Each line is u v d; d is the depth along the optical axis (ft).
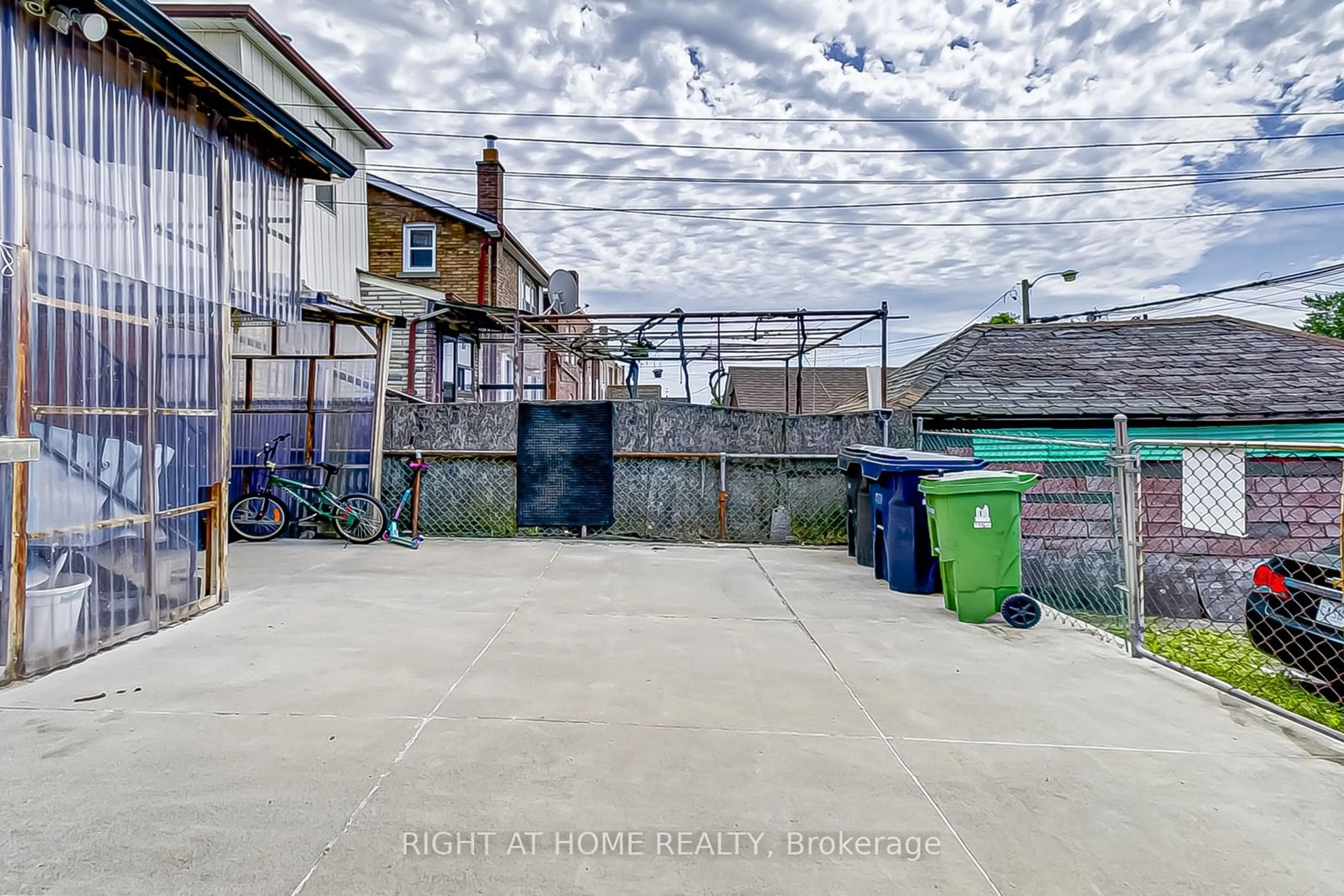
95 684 11.14
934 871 6.82
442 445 27.12
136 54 13.15
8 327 10.76
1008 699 11.25
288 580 19.04
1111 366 31.78
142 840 7.01
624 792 8.14
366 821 7.43
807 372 76.33
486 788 8.15
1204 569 22.98
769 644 13.97
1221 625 21.26
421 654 12.91
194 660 12.34
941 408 27.48
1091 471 25.46
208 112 15.25
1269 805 8.11
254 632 14.08
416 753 8.97
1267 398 27.66
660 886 6.53
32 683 11.14
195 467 15.21
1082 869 6.89
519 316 32.19
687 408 26.84
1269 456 22.16
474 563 21.70
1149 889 6.61
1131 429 27.22
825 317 29.07
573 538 26.55
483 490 26.84
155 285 13.80
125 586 13.26
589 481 26.76
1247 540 23.44
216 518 16.03
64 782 8.09
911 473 18.45
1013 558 15.78
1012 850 7.19
